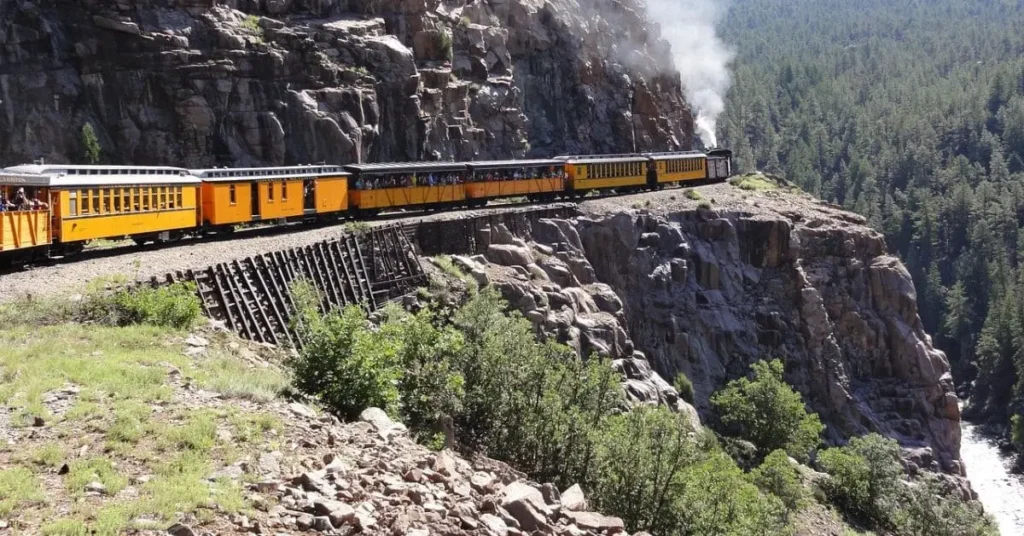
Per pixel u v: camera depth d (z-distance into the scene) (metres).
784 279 81.44
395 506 12.72
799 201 98.88
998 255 137.75
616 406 34.53
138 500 11.41
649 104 118.75
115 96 62.59
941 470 79.12
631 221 71.94
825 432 76.06
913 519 54.12
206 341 23.22
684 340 70.75
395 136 77.31
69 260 34.03
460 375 26.69
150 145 62.78
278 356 25.62
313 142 68.00
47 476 12.05
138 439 13.76
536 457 27.69
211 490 11.99
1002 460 92.88
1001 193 168.88
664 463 27.73
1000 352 107.44
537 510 14.71
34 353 18.72
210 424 14.59
